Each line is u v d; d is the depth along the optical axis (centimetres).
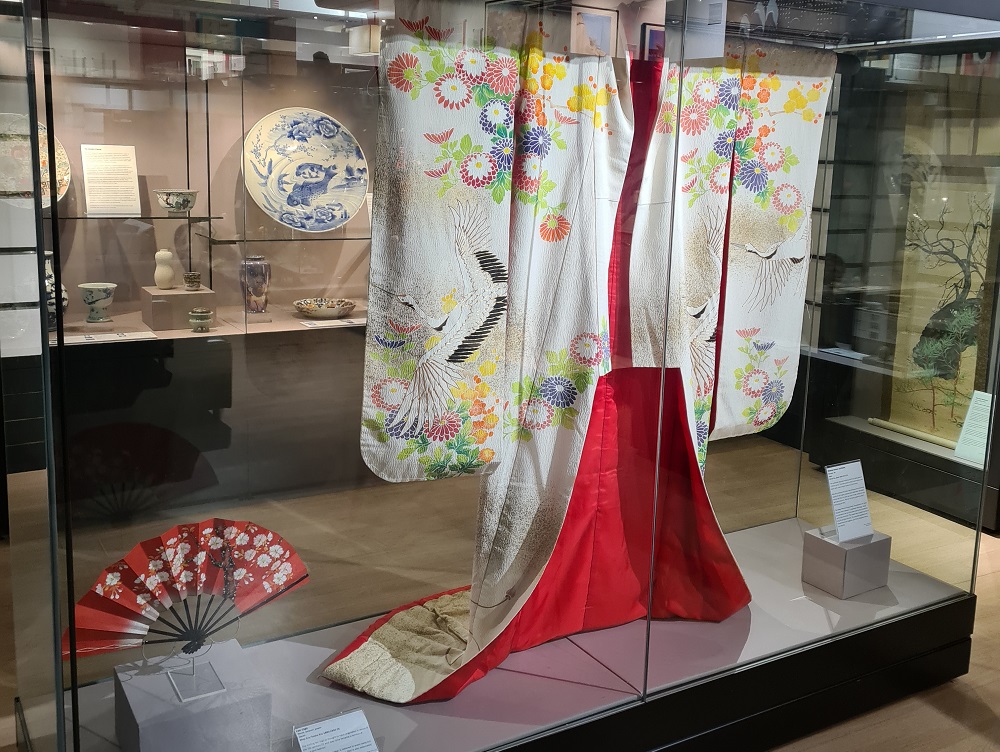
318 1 151
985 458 248
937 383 241
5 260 146
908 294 234
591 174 186
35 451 143
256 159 151
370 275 165
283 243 156
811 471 231
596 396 202
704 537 219
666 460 207
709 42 192
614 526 210
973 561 252
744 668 211
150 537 153
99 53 135
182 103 143
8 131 139
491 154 172
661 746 202
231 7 144
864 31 212
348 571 179
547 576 205
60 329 137
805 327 224
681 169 197
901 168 227
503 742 180
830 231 222
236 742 164
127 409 146
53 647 140
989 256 241
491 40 168
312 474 169
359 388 170
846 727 228
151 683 155
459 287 174
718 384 215
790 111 210
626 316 198
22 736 183
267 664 170
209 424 155
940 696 243
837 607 236
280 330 159
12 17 131
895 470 238
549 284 189
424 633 189
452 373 177
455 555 192
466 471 185
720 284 211
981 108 233
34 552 149
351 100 158
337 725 172
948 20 221
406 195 165
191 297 149
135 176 141
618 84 184
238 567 164
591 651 210
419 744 177
